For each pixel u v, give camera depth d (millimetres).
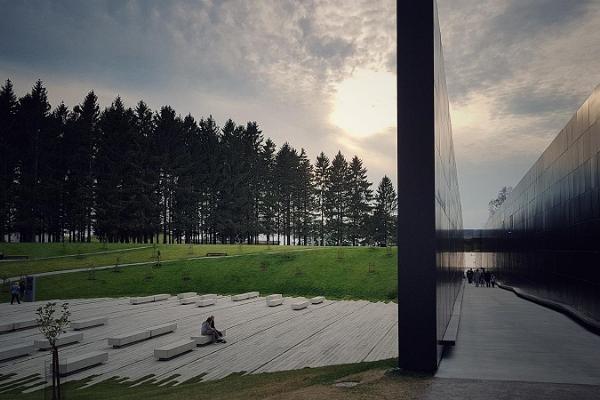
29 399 12352
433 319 11125
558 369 11172
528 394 8906
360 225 106562
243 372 14977
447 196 18469
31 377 14945
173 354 17328
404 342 11250
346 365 14156
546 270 29844
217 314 29047
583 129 20984
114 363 16641
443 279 14414
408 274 11398
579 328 18625
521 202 41094
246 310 30922
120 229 81750
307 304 32844
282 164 104250
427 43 11797
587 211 20281
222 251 60250
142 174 84000
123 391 13156
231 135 99688
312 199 108938
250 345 19422
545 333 17328
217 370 15367
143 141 85125
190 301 35000
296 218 107938
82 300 37594
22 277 40031
